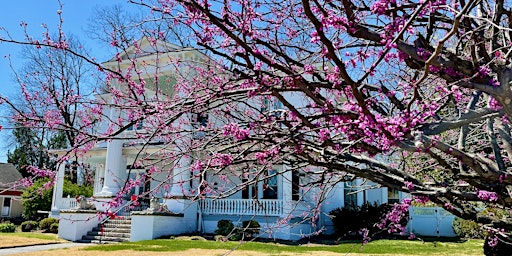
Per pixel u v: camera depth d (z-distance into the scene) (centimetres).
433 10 346
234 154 435
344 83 355
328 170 513
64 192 2464
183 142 522
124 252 1207
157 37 555
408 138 342
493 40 389
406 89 450
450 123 359
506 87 315
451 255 1075
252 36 345
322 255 1095
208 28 387
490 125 459
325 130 357
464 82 329
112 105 442
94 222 1752
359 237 1566
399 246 1280
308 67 332
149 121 462
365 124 314
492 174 376
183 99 400
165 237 1586
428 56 322
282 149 427
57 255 1187
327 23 288
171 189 1659
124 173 1944
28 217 2422
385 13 345
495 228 484
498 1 375
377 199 1908
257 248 1259
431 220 1756
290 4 469
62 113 520
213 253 1156
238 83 474
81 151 474
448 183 518
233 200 1708
